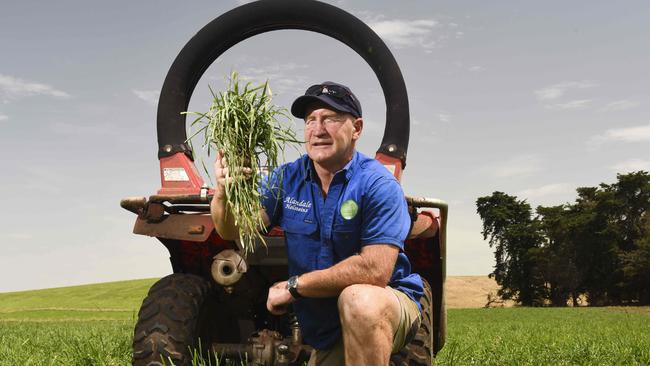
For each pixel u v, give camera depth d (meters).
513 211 110.69
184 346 4.16
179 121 5.22
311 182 3.17
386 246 2.95
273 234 4.27
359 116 3.18
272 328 4.89
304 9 5.46
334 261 3.11
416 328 3.08
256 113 3.28
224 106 3.22
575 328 17.77
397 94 5.09
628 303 95.25
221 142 3.18
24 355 6.65
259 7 5.53
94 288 79.31
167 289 4.30
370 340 2.70
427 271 5.00
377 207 2.99
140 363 4.15
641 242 90.25
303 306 3.12
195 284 4.38
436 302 5.13
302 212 3.17
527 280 104.81
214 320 4.74
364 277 2.90
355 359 2.72
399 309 2.86
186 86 5.37
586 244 97.19
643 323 22.92
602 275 96.88
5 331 13.38
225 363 4.67
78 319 42.62
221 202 3.24
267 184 3.28
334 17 5.45
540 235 106.19
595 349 7.86
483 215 113.81
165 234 4.41
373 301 2.71
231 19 5.49
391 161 4.95
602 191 99.50
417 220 4.45
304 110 3.16
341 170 3.07
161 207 4.45
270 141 3.21
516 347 8.34
